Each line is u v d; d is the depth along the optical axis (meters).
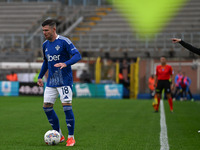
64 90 21.14
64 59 21.50
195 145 21.98
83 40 113.06
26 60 98.25
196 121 36.44
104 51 93.00
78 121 32.22
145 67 90.88
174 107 56.44
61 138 22.42
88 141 23.42
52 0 139.12
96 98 81.69
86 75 85.31
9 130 28.88
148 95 83.62
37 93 83.69
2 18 132.62
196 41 108.31
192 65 88.19
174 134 27.00
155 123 34.59
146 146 21.48
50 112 21.86
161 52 89.81
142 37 112.19
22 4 139.25
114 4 131.50
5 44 114.69
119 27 122.00
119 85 84.00
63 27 124.25
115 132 28.12
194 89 88.25
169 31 115.69
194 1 126.94
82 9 131.00
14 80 86.81
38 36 110.88
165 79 47.53
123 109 51.22
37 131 28.28
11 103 59.19
